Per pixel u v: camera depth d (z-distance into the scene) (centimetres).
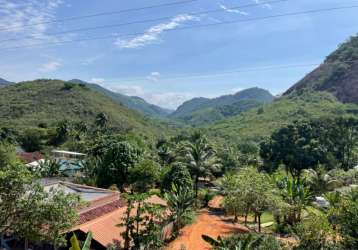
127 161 4575
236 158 8669
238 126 18012
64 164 6525
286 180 5078
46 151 8919
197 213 4553
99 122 12156
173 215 3522
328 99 18312
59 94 15650
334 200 4497
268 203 3956
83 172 5869
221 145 10412
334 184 6103
